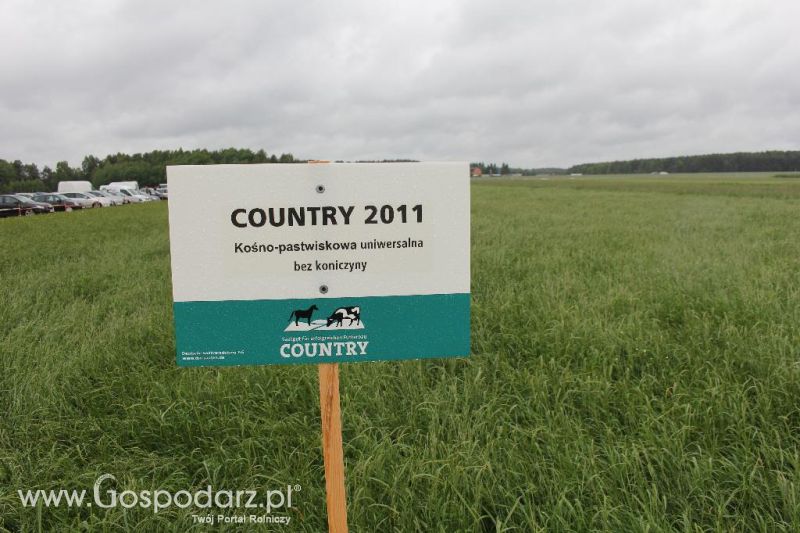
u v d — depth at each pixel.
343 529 2.41
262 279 2.17
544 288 7.03
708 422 3.57
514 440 3.49
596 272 8.55
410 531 2.82
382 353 2.25
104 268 9.91
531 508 2.80
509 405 4.09
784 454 3.24
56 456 3.51
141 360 5.04
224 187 2.12
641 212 22.81
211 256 2.15
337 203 2.15
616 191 51.88
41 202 34.25
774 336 4.74
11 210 30.52
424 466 3.18
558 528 2.76
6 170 117.12
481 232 14.85
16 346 5.11
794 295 6.21
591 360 4.61
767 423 3.53
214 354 2.20
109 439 3.71
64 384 4.40
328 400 2.29
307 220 2.15
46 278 8.79
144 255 11.82
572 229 15.66
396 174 2.15
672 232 14.50
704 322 5.32
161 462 3.47
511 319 5.77
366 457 3.38
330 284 2.20
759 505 2.88
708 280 7.38
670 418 3.68
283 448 3.58
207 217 2.13
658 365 4.63
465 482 3.03
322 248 2.17
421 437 3.65
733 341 4.82
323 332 2.22
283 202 2.13
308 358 2.23
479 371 4.30
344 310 2.21
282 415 3.98
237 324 2.19
